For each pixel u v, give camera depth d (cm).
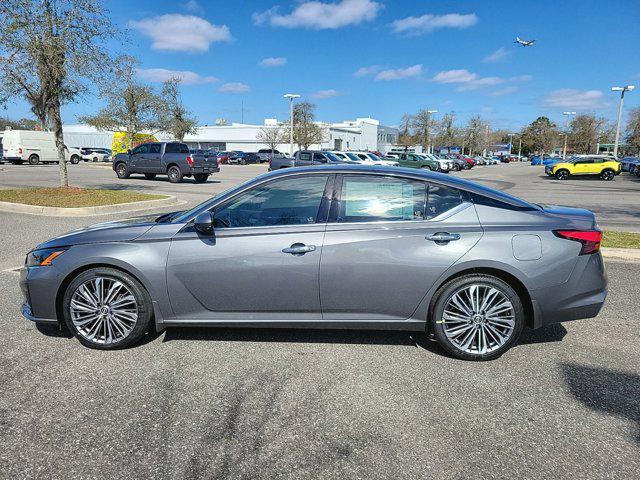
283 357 381
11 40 1138
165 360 373
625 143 6719
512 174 4075
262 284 372
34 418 291
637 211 1398
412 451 262
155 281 377
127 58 1420
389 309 372
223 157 5794
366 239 365
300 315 378
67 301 385
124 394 321
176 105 5275
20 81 1211
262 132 7319
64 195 1292
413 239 364
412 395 322
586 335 432
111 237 385
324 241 367
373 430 282
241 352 389
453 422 291
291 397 319
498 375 352
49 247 390
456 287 366
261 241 370
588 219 380
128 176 2417
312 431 281
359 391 328
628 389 333
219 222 383
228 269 371
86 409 302
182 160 2223
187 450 262
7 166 3647
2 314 471
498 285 364
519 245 361
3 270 634
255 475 242
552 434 279
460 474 243
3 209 1177
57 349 392
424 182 381
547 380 345
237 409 304
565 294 365
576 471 246
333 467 249
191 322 384
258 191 387
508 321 369
